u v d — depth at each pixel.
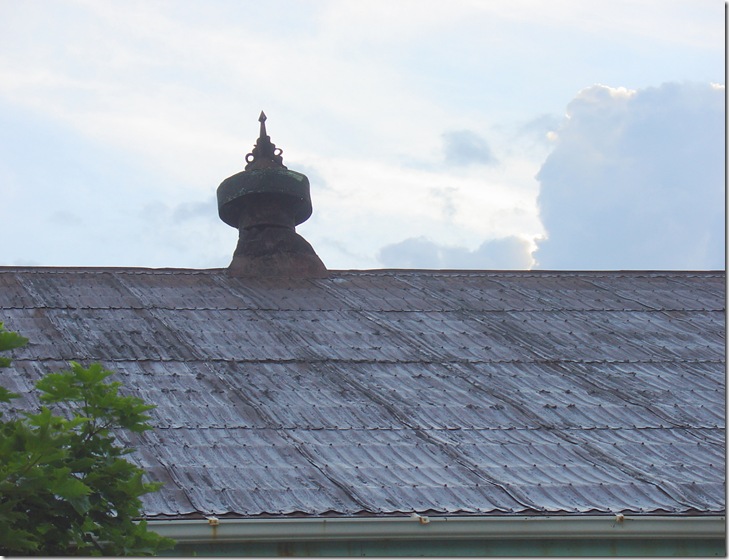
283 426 20.38
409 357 24.42
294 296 28.27
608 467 19.77
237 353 23.89
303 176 30.80
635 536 18.00
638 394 23.22
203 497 17.47
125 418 14.35
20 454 13.08
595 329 27.14
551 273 31.69
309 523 17.02
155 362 22.94
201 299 27.38
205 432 19.83
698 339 26.88
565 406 22.33
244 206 30.61
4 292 26.44
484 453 19.98
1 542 12.80
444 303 28.50
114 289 27.47
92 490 13.73
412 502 17.88
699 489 19.09
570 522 17.75
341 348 24.73
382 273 30.77
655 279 31.83
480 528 17.50
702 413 22.45
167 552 16.70
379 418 21.09
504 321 27.38
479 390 22.84
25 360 22.36
